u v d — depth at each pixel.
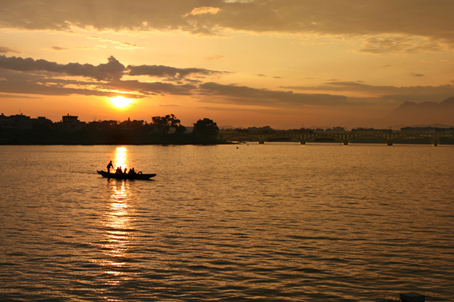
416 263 28.05
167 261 28.11
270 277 25.55
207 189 65.81
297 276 25.73
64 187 67.56
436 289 24.06
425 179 85.75
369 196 58.47
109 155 188.75
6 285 24.19
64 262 27.81
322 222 39.91
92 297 22.83
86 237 33.75
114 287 24.05
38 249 30.44
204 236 34.28
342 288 24.09
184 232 35.56
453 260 28.66
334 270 26.70
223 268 26.91
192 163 138.38
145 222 39.47
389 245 32.00
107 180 79.00
